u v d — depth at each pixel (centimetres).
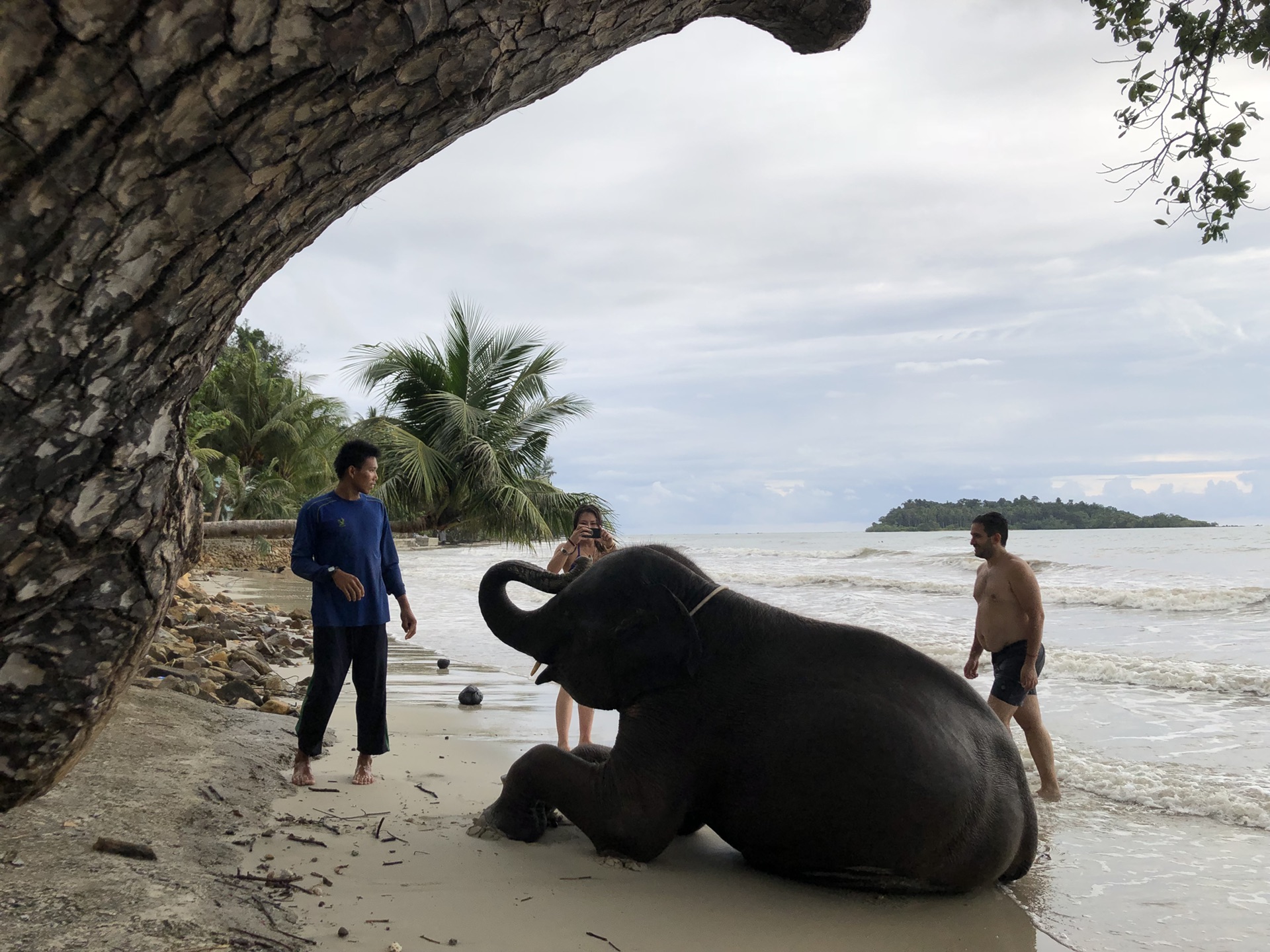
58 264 162
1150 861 470
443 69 198
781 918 373
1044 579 2452
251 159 175
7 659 210
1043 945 361
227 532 1647
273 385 3759
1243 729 767
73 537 197
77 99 149
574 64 257
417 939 328
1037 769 632
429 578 2695
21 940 261
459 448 1264
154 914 293
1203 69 480
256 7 155
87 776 422
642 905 379
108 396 183
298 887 360
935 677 423
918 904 396
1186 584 2217
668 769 420
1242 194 471
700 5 281
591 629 442
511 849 438
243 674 847
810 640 429
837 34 340
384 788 536
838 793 388
